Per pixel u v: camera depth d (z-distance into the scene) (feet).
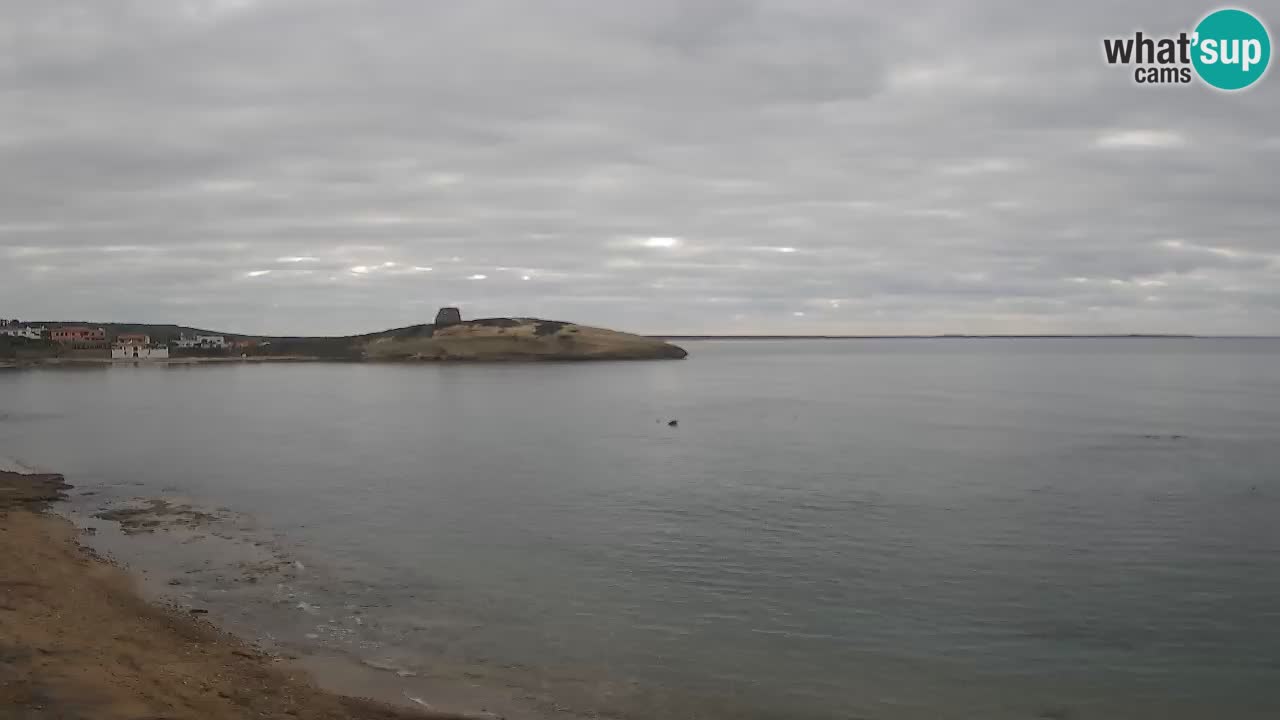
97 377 525.34
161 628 71.56
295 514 124.57
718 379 520.42
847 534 112.16
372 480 155.12
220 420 268.00
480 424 257.75
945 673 68.64
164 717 51.16
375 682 64.34
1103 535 110.52
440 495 140.36
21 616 66.33
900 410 304.50
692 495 139.85
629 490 144.66
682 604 84.43
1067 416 273.13
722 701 63.05
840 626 78.64
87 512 123.54
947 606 83.87
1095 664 70.69
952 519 120.67
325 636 73.72
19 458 180.96
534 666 68.64
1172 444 198.59
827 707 62.54
